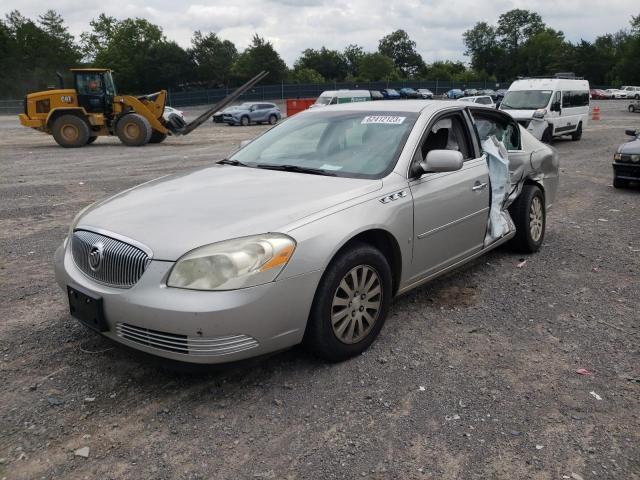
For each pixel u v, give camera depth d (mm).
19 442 2834
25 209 8562
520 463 2695
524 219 5758
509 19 134500
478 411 3111
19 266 5652
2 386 3338
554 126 19078
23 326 4168
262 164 4363
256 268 3006
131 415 3062
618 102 67625
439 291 4918
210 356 2971
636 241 6652
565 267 5617
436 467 2668
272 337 3135
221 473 2625
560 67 115688
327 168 4105
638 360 3701
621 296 4848
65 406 3139
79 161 15484
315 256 3223
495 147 5301
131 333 3115
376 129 4359
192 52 98312
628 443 2842
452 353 3777
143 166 14234
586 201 9250
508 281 5188
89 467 2664
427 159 3938
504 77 133625
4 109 57312
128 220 3344
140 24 96750
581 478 2592
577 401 3213
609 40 120875
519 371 3549
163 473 2623
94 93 20062
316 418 3041
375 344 3887
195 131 30547
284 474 2621
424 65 143250
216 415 3064
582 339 4004
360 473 2629
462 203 4473
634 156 9938
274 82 96188
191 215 3303
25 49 88188
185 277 2953
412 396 3254
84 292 3266
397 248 3871
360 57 129500
